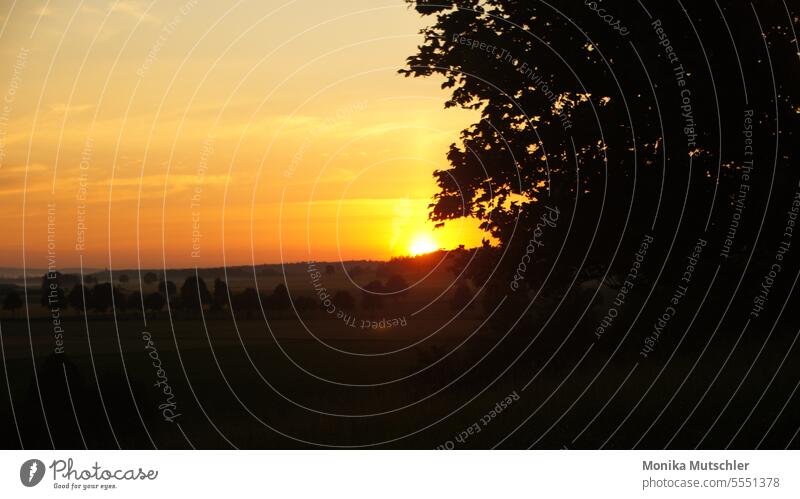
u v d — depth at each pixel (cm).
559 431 1183
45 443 1645
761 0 1947
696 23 1961
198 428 1669
